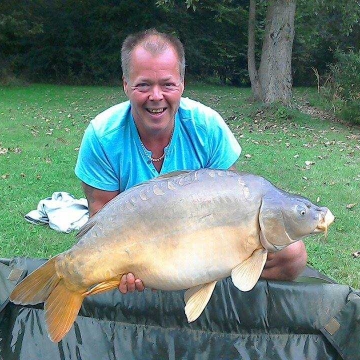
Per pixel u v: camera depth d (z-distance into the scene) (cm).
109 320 117
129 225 84
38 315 116
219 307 114
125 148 111
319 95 589
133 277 86
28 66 862
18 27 821
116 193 115
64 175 264
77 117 480
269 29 509
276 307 113
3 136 372
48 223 193
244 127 437
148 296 116
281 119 470
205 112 114
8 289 116
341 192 246
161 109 103
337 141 385
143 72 100
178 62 102
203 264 85
